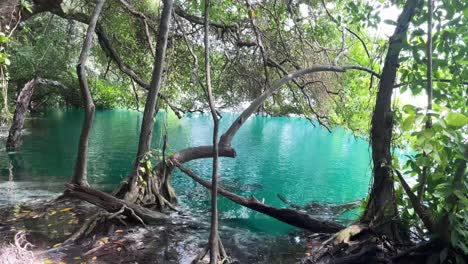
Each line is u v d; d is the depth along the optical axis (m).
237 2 9.71
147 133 7.16
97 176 9.96
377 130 5.44
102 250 5.45
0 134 15.09
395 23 5.05
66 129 18.33
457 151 4.18
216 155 4.83
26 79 17.11
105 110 28.19
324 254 5.37
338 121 11.69
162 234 6.19
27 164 10.96
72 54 17.30
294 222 6.63
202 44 11.29
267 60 10.31
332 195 9.48
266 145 16.59
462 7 4.44
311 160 13.64
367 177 11.34
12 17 7.95
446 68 4.83
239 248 5.88
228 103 12.12
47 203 7.16
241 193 9.41
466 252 4.21
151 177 7.51
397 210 5.44
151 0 11.54
